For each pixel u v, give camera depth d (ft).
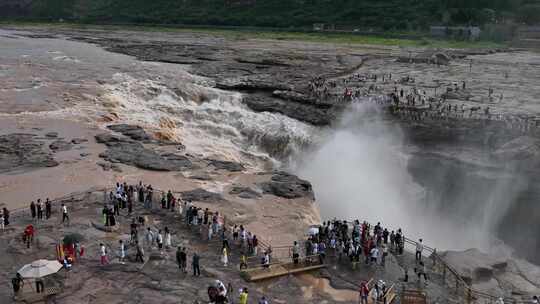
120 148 175.73
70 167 156.46
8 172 150.71
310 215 137.08
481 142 195.72
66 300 88.84
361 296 94.43
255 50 439.22
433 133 205.36
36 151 167.12
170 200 128.98
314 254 110.01
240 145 216.95
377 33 565.94
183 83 274.57
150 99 247.91
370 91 263.90
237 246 113.80
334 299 96.89
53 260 96.12
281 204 141.90
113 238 111.75
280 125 222.28
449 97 251.39
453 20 574.97
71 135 186.19
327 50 450.71
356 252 109.40
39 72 288.51
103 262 100.37
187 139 207.51
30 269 86.89
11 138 176.45
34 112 209.26
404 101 240.32
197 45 476.54
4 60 328.29
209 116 231.50
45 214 122.21
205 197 140.46
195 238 115.85
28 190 138.62
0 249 104.06
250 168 188.24
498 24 538.06
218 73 314.14
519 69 350.84
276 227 127.44
